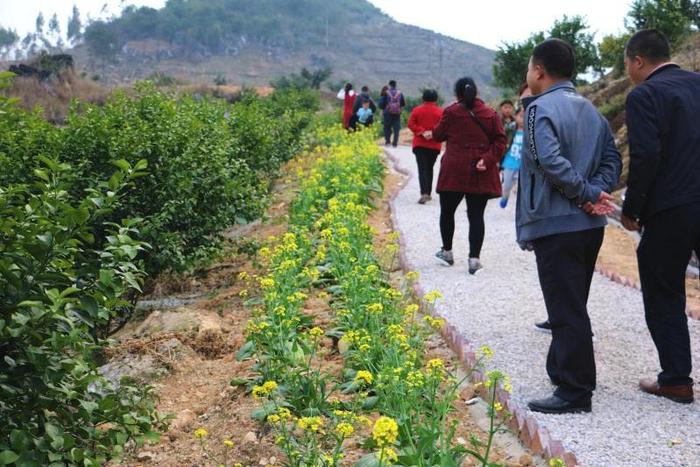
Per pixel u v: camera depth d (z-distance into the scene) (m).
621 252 10.73
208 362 6.23
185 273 9.49
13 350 3.69
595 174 4.96
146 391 4.35
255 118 14.63
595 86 24.42
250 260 10.06
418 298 7.31
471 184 8.28
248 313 7.50
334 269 7.47
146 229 6.61
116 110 8.47
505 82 28.47
